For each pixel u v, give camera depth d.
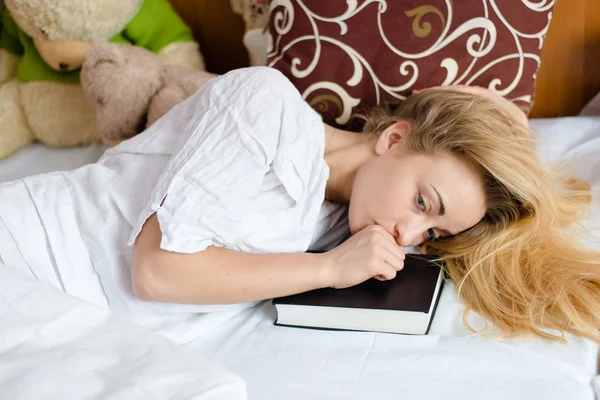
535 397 0.82
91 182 1.06
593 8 1.48
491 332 0.96
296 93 1.07
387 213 1.04
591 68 1.53
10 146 1.57
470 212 1.05
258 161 0.96
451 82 1.34
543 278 1.04
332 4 1.34
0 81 1.65
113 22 1.48
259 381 0.87
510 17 1.33
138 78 1.38
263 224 1.00
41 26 1.43
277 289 0.95
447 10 1.32
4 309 0.77
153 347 0.73
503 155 1.03
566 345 0.92
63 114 1.55
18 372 0.68
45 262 1.02
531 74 1.36
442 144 1.04
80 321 0.77
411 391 0.84
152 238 0.93
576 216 1.15
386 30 1.33
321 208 1.17
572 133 1.39
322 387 0.85
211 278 0.93
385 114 1.24
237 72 1.05
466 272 1.06
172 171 0.94
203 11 1.74
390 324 0.95
